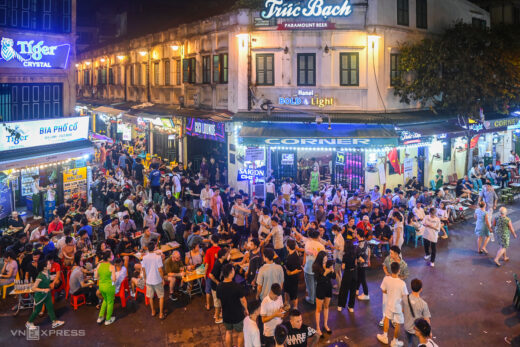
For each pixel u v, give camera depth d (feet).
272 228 42.88
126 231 48.78
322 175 82.74
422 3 69.21
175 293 40.16
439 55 63.62
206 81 77.51
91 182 69.51
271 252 32.48
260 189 64.44
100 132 142.10
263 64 66.03
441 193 59.88
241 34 65.21
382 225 47.39
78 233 44.68
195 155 89.61
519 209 68.80
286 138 58.85
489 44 66.74
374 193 59.21
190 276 38.68
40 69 58.90
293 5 62.03
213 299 35.68
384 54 63.72
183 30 83.97
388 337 33.01
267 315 28.76
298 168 75.97
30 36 56.90
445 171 78.79
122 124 110.11
